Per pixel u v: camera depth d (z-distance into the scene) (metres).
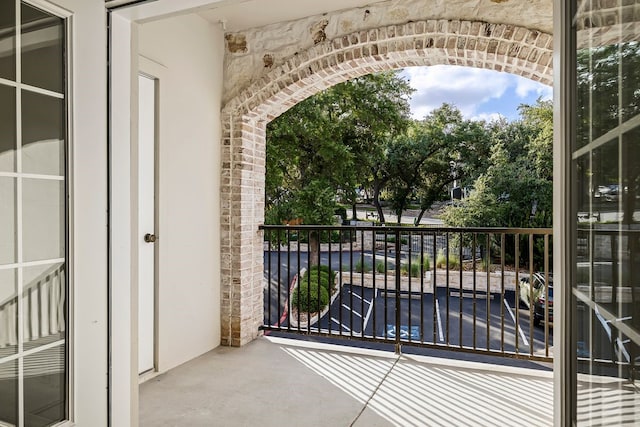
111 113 1.52
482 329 5.18
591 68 0.76
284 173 8.98
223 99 3.72
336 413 2.39
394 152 9.51
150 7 1.49
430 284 7.30
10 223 1.20
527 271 8.02
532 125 8.74
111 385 1.52
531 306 2.99
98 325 1.46
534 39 2.83
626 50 0.59
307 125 8.83
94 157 1.44
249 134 3.77
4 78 1.18
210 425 2.24
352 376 2.93
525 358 2.98
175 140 3.14
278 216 8.85
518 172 8.56
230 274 3.66
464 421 2.30
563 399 0.92
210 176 3.55
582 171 0.81
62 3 1.32
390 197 9.54
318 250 3.65
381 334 4.96
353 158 9.27
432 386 2.76
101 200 1.47
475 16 2.99
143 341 2.87
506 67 3.19
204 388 2.72
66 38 1.35
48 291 1.30
